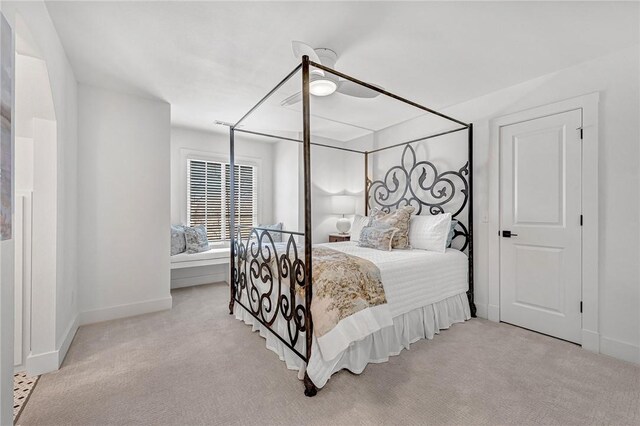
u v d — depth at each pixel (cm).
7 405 116
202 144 464
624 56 218
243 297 296
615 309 221
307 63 180
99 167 289
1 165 109
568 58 231
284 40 208
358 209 476
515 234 280
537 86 265
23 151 198
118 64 244
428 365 206
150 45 215
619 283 219
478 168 307
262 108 350
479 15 180
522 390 177
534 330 267
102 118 291
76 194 271
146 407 162
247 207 512
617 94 221
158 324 282
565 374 195
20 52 165
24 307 195
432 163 355
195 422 150
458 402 166
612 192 223
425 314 253
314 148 490
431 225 301
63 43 213
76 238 271
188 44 214
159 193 324
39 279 198
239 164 505
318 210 494
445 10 175
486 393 174
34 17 154
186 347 235
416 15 180
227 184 488
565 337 247
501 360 213
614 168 222
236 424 149
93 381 187
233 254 316
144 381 187
